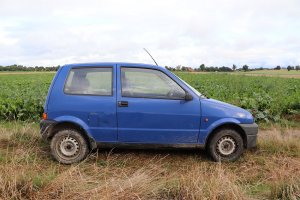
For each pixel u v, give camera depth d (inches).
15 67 3868.1
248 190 186.5
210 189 172.9
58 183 181.3
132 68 241.0
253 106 424.2
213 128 238.1
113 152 258.5
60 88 238.7
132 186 176.2
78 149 237.1
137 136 237.0
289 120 416.5
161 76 239.5
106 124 235.3
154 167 218.2
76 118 235.0
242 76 1341.0
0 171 186.7
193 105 237.3
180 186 181.0
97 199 166.1
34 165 215.5
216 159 242.8
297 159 245.8
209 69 2603.3
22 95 535.8
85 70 241.6
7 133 293.3
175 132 237.3
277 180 188.4
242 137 248.4
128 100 235.1
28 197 174.6
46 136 235.6
